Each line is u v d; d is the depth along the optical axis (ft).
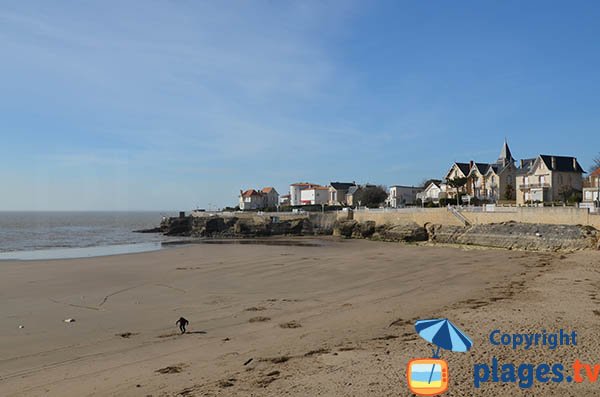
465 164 307.17
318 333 58.34
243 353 50.47
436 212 224.94
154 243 246.06
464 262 135.54
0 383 43.91
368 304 77.15
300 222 303.07
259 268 129.08
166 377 43.29
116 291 95.81
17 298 88.63
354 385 38.37
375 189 399.65
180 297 88.69
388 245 211.41
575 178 247.09
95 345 56.85
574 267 113.60
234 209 463.01
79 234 345.51
